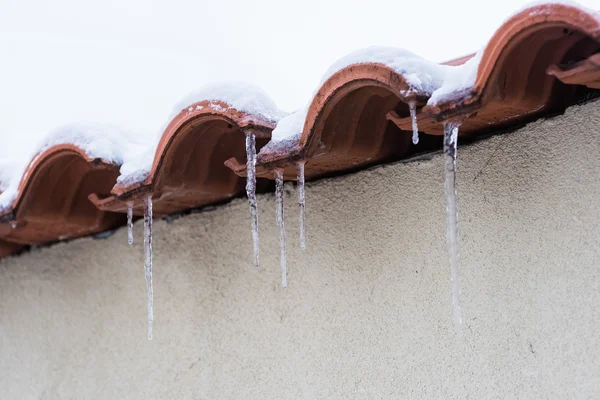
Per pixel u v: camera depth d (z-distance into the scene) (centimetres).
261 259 278
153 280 313
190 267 301
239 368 278
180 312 301
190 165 255
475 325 216
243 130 219
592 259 195
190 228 304
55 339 348
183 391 294
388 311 237
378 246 242
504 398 208
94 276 337
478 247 218
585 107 201
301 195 220
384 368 235
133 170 250
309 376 255
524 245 209
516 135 214
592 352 193
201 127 241
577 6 156
